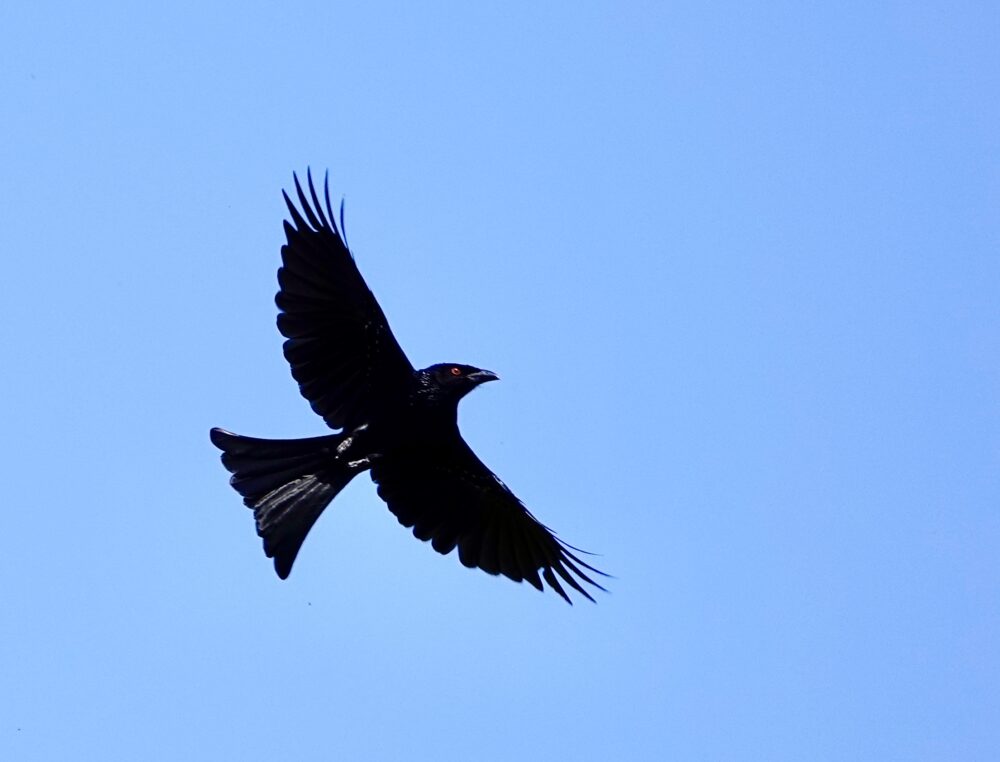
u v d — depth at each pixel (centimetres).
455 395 1503
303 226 1455
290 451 1476
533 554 1655
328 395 1474
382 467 1559
